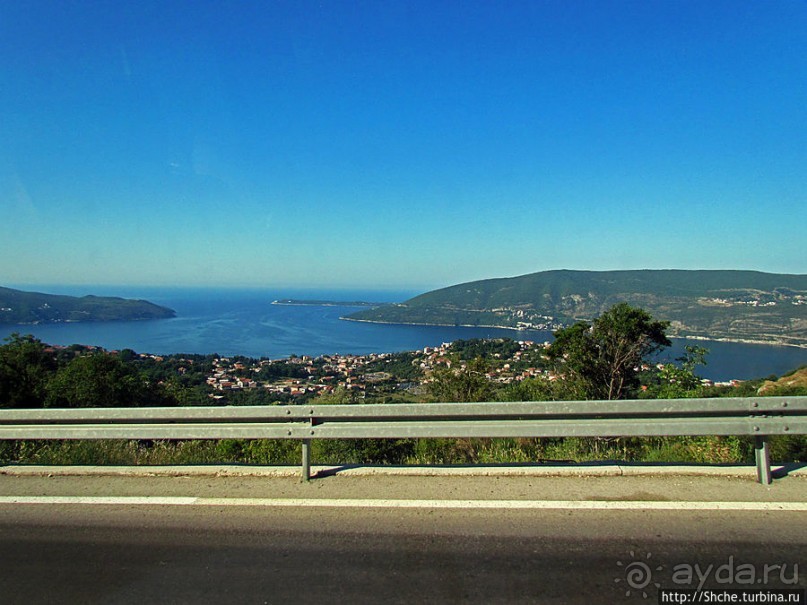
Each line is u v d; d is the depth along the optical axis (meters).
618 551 3.60
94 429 5.09
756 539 3.72
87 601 3.17
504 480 4.86
